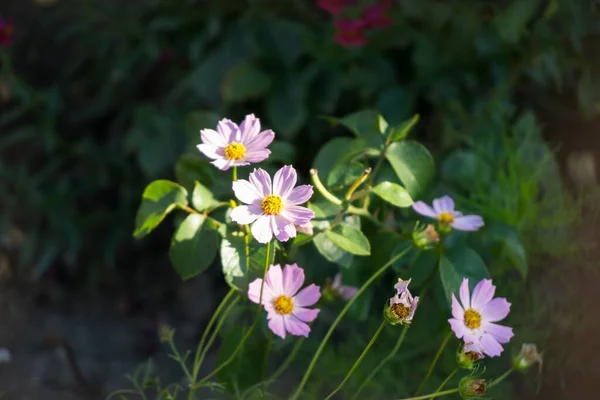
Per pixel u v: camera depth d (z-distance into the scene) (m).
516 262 1.69
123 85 2.38
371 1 2.06
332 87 2.12
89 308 2.18
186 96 2.24
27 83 2.47
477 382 1.51
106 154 2.32
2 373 1.97
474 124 2.00
